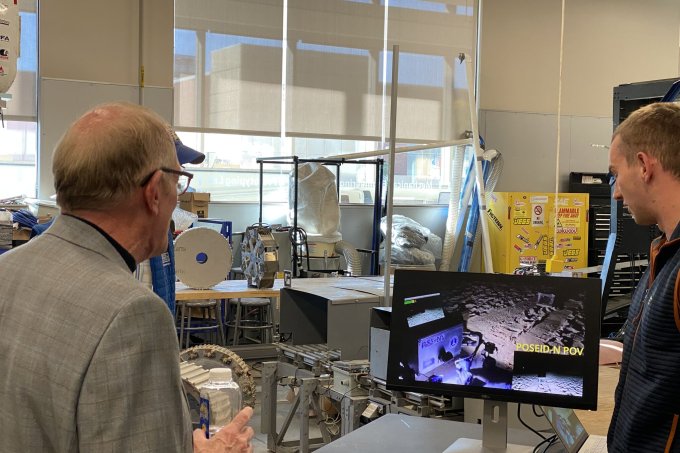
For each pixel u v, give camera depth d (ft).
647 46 33.53
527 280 6.17
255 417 17.26
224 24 26.05
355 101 28.76
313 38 27.73
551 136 31.81
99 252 3.80
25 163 23.47
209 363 11.16
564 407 5.94
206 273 16.58
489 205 27.20
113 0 24.32
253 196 26.89
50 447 3.63
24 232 13.60
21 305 3.73
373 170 29.22
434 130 30.45
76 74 23.94
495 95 31.12
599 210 27.63
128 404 3.47
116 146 3.73
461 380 6.15
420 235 27.22
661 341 4.69
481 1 30.71
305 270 24.47
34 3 23.36
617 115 14.89
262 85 26.91
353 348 13.26
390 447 6.78
